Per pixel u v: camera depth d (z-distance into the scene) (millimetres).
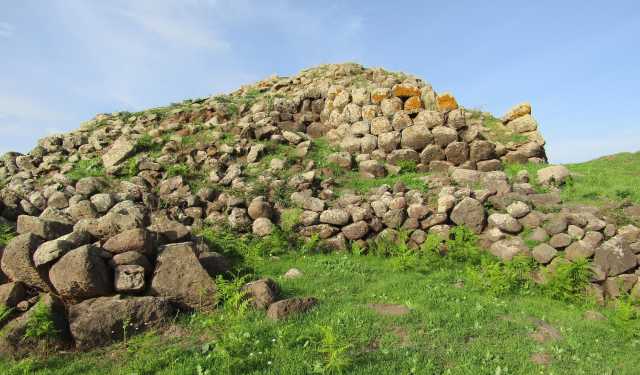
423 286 9031
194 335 6578
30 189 15125
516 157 16422
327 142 18141
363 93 18969
